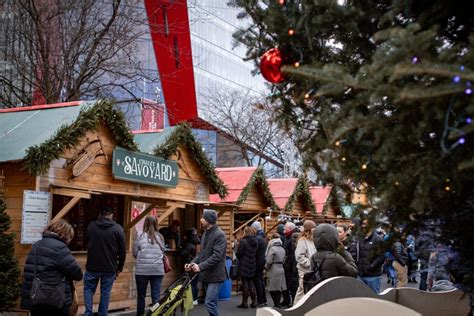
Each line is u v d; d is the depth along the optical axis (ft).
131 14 68.18
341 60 10.19
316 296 12.69
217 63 148.05
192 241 50.80
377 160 8.48
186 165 49.37
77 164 36.88
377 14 9.63
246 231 47.78
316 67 9.12
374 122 8.23
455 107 7.60
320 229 23.59
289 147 108.58
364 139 9.14
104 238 33.30
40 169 33.55
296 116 11.37
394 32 7.53
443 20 9.46
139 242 37.11
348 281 13.52
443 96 7.36
